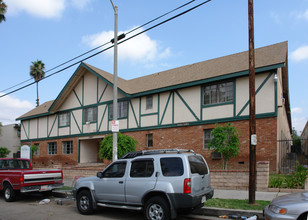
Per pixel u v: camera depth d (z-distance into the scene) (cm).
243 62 1573
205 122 1591
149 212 668
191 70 1886
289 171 1365
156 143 1820
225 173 1094
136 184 703
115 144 1068
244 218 694
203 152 1588
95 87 2302
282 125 1803
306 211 513
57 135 2616
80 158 2373
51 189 1084
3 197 1164
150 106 1902
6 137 3447
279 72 1585
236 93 1489
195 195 642
